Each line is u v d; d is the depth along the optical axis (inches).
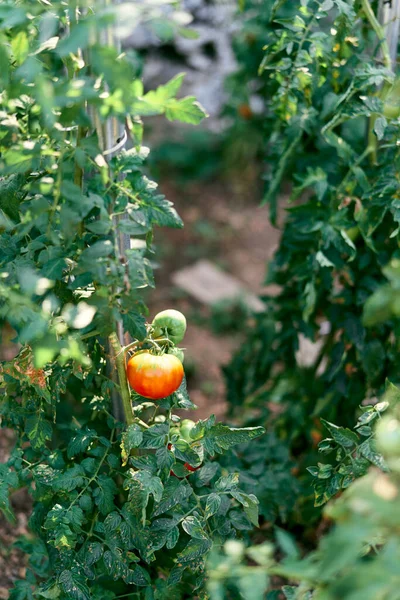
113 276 61.8
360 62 85.6
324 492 70.1
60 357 64.0
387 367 99.4
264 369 117.1
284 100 87.9
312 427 111.0
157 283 194.5
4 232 72.6
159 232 216.2
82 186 67.1
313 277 94.1
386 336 98.1
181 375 68.1
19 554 99.5
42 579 92.9
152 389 66.0
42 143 64.9
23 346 72.5
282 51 95.0
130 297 62.3
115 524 69.2
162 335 69.7
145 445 68.2
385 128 79.3
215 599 48.9
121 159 62.7
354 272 97.2
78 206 60.1
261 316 119.4
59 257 65.4
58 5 59.2
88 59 60.4
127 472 70.2
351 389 101.9
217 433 68.6
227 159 243.6
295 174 88.5
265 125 106.6
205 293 190.1
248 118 189.0
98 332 68.2
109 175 62.9
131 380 67.3
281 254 103.0
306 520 103.8
